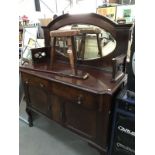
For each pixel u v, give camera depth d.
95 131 1.24
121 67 1.25
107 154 1.25
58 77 1.31
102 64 1.42
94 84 1.15
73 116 1.35
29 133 1.79
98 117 1.17
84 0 3.81
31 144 1.63
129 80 1.06
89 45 1.47
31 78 1.52
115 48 1.32
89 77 1.28
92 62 1.47
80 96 1.16
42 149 1.57
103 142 1.22
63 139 1.69
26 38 2.08
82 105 1.19
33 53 1.65
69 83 1.19
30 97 1.73
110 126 1.18
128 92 1.09
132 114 1.05
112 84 1.14
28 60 1.86
